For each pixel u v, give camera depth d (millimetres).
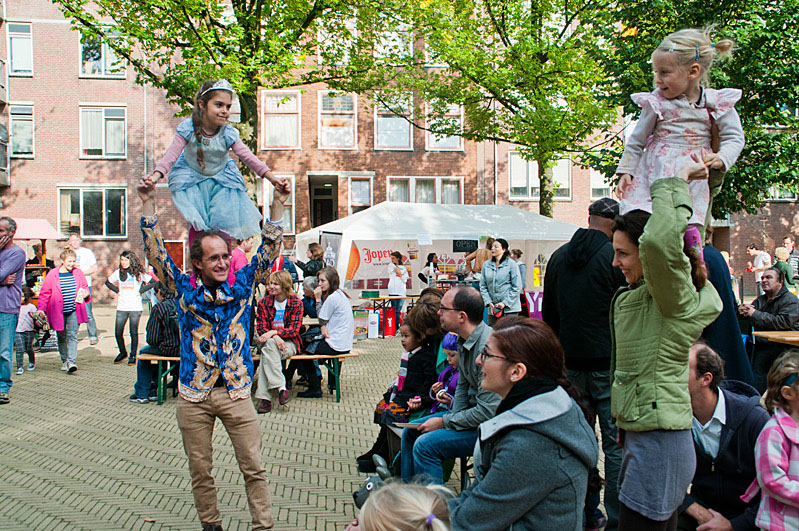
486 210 16906
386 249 17266
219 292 3611
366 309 15766
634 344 2438
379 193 24203
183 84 12406
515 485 2215
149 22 12320
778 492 2688
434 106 17641
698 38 2750
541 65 15070
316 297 10406
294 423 7086
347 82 15711
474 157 24641
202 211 3674
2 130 22625
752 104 11500
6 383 8055
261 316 7785
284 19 13156
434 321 4984
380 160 24188
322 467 5547
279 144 23672
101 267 23312
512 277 9648
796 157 11617
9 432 6723
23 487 5082
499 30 16453
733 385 3244
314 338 8281
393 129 24297
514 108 17125
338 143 23969
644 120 2914
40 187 23219
